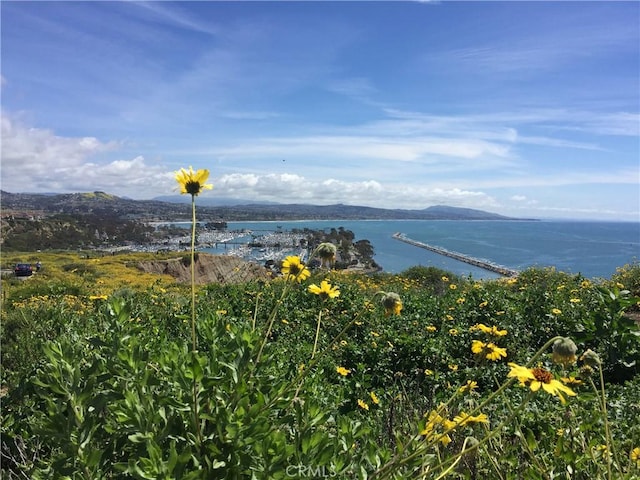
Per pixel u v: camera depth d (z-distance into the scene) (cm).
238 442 192
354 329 764
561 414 361
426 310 885
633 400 427
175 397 220
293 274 272
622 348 587
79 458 194
